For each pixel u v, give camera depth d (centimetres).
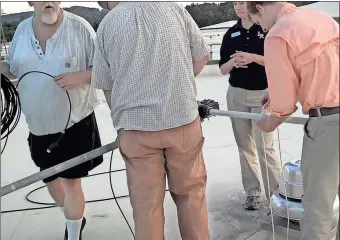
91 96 263
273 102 186
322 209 192
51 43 244
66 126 252
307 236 197
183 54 205
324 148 185
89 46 250
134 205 213
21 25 251
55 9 236
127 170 213
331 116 182
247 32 282
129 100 202
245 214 306
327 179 188
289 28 179
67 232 273
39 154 262
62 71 244
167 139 206
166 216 309
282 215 245
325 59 179
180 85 204
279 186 255
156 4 199
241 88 291
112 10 203
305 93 185
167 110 203
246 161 307
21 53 247
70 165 213
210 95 491
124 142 208
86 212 327
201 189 223
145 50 197
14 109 235
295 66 181
